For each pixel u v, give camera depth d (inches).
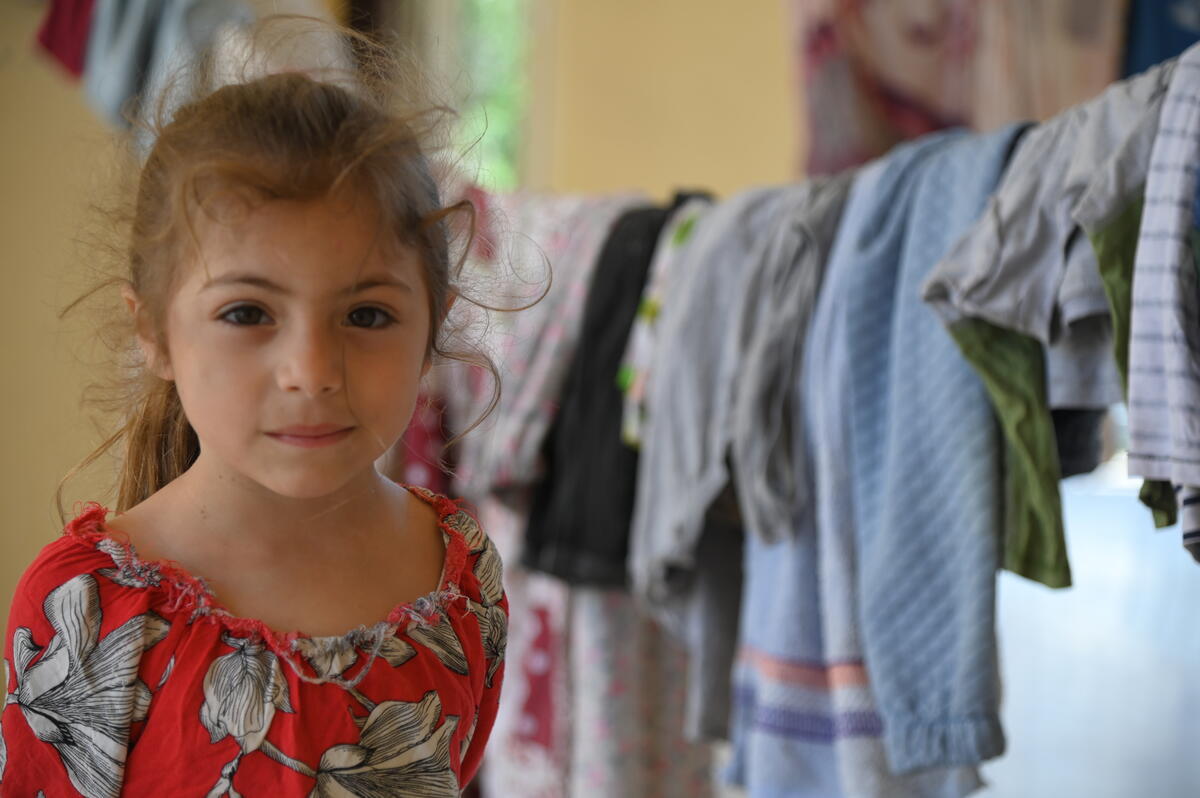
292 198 28.0
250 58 37.9
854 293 54.9
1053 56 111.3
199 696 29.2
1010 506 49.4
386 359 29.2
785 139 121.2
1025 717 124.1
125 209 33.4
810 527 58.7
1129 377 40.4
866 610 51.7
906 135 113.3
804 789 57.1
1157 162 40.8
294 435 28.1
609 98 123.6
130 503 35.3
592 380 70.3
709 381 63.0
